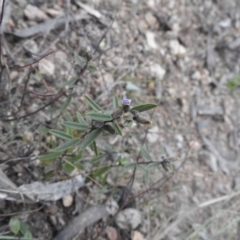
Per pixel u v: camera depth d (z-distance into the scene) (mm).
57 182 736
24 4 826
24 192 703
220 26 1015
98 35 871
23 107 758
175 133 889
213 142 918
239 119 962
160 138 870
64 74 807
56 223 737
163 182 792
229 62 1000
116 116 608
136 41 910
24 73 778
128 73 877
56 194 734
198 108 931
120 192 786
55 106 750
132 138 833
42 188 723
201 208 855
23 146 738
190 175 871
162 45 938
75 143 650
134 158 816
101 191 774
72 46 838
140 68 895
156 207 815
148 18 941
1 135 731
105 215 768
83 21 868
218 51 998
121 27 903
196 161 889
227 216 864
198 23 993
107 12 900
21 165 727
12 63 780
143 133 848
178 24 967
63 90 766
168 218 816
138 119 601
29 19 822
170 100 908
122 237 776
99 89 831
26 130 748
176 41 954
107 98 832
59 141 755
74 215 751
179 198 841
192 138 901
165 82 917
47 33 824
